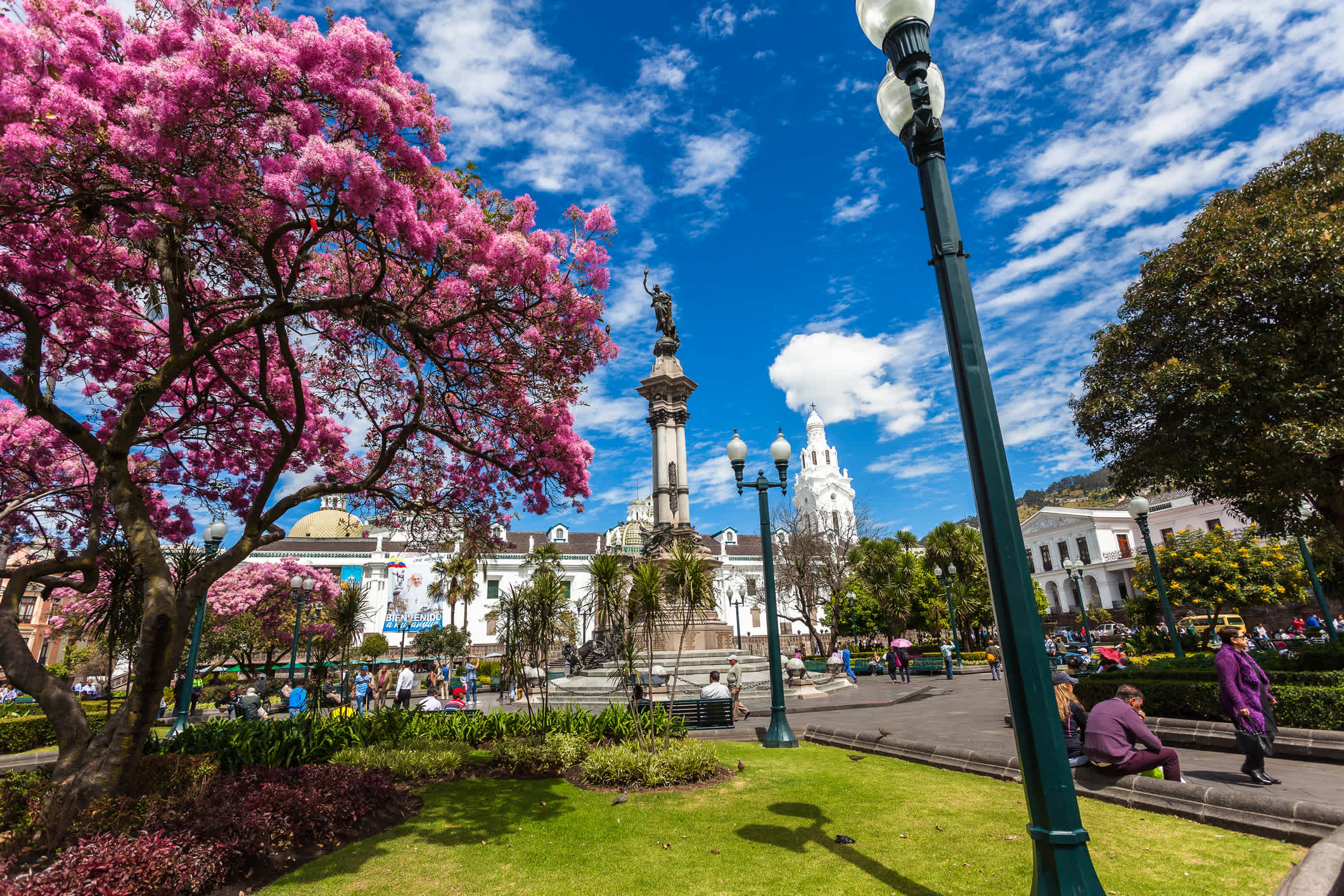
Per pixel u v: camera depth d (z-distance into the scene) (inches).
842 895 173.9
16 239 281.0
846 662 1007.0
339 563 2018.9
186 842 196.5
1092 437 476.1
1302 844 189.8
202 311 326.3
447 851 224.2
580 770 350.0
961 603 1530.5
